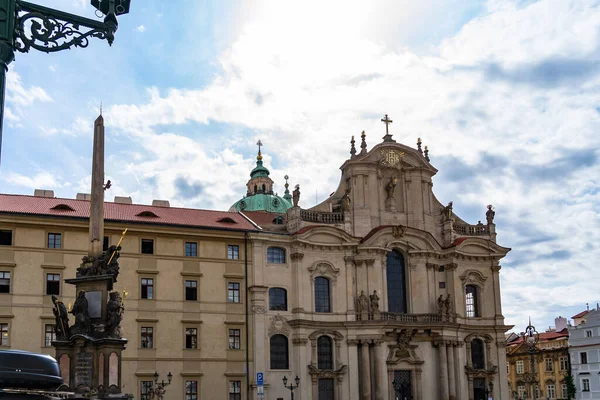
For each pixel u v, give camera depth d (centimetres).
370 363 8531
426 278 9144
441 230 9600
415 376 8731
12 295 7088
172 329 7656
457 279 9288
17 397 1798
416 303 9025
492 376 9225
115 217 7806
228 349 7856
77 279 4466
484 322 9356
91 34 1659
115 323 4388
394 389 8625
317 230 8575
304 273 8481
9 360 1908
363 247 8812
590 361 12431
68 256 7375
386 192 9319
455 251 9244
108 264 4509
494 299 9450
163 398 7388
